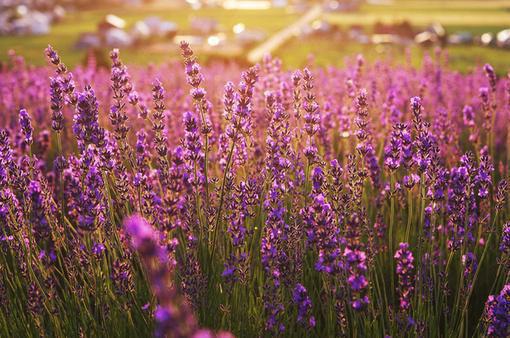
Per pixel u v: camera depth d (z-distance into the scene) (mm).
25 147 5340
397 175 5125
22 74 10461
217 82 10148
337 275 3119
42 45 55469
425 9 145250
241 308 3531
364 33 71625
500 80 8859
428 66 9711
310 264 3996
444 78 9672
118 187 3734
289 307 3672
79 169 3803
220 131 5305
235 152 4246
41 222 3508
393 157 3867
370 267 3512
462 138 7246
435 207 3893
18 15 88438
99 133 3555
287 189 4148
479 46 54281
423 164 3629
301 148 5176
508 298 3152
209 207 3660
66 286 3672
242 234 3617
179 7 151375
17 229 3533
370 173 4797
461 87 10203
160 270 1523
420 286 3457
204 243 3666
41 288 3369
